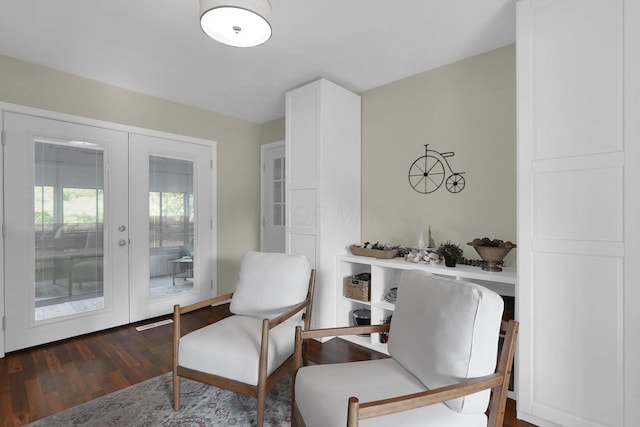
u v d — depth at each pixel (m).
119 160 3.10
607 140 1.48
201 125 3.71
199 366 1.71
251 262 2.22
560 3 1.61
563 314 1.61
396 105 2.94
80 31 2.14
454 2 1.86
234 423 1.71
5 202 2.50
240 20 1.56
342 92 2.98
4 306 2.50
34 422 1.70
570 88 1.58
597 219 1.51
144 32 2.16
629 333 1.44
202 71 2.75
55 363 2.38
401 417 1.14
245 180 4.16
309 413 1.28
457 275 2.16
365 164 3.16
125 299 3.17
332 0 1.84
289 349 1.82
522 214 1.73
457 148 2.56
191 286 3.68
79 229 2.89
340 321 2.88
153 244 3.37
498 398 1.18
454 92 2.58
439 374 1.22
